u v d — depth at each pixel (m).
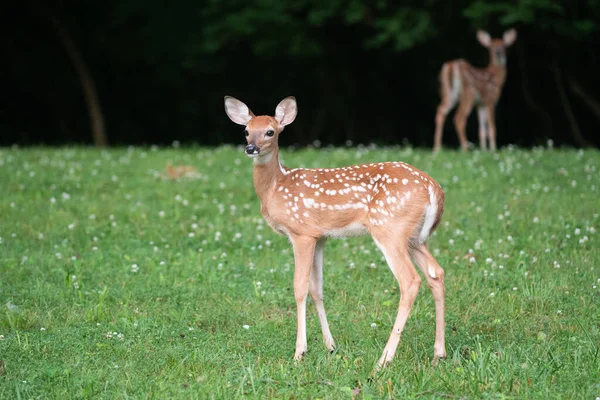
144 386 7.50
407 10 24.48
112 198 15.68
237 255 12.14
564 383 7.34
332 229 8.48
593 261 11.08
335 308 9.91
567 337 8.63
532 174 16.58
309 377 7.64
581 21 23.97
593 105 27.95
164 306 9.98
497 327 9.08
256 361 8.20
